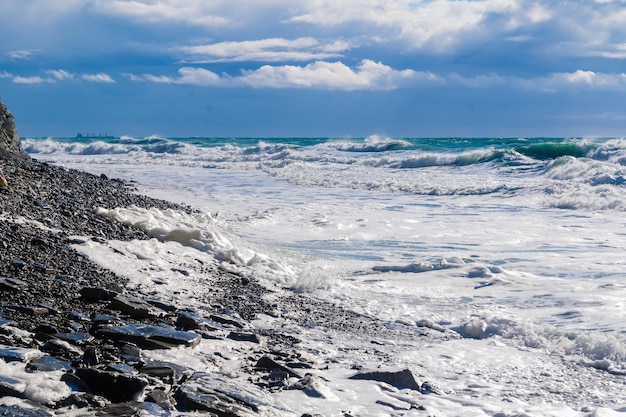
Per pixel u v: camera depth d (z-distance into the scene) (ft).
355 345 26.78
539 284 38.47
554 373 24.30
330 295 35.88
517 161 115.24
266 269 39.88
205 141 285.23
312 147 177.37
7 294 25.23
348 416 18.08
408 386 21.57
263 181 103.30
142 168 131.54
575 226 61.93
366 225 61.05
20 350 18.60
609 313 32.01
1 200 41.52
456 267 42.34
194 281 34.45
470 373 23.98
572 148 123.03
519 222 64.23
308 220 62.75
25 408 14.66
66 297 26.43
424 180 100.83
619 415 19.57
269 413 17.43
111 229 41.96
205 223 55.52
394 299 35.58
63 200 47.47
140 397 16.57
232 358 22.47
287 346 25.38
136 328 22.86
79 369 16.99
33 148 210.18
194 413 16.19
